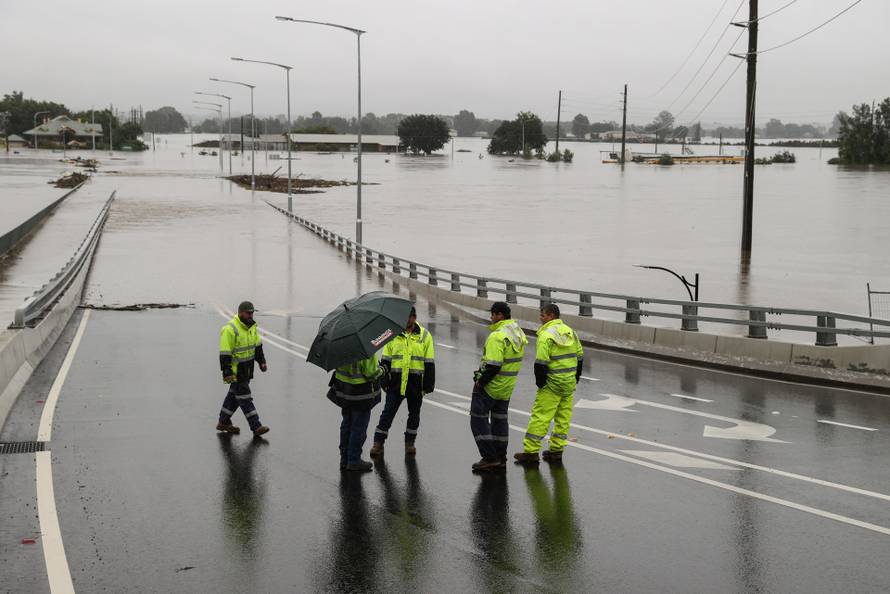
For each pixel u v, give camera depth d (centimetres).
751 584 772
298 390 1659
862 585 770
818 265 5138
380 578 788
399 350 1177
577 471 1123
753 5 4372
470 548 859
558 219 8106
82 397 1560
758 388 1711
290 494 1025
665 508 976
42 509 964
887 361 1700
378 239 6353
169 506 980
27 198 8575
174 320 2669
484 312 3003
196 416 1427
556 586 770
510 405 1538
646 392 1666
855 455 1201
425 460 1176
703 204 9981
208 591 761
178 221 6681
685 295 4044
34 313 1984
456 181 14300
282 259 4619
